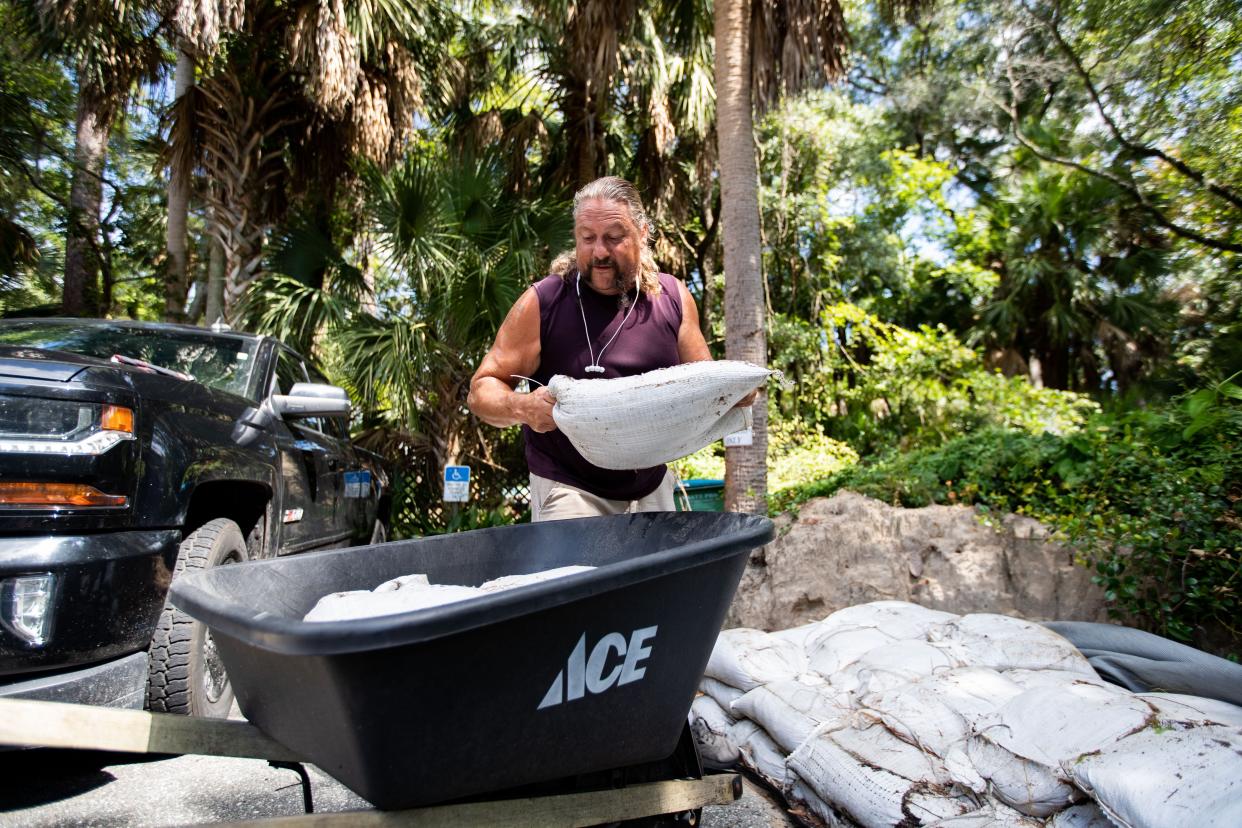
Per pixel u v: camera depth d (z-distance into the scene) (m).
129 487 2.43
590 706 1.43
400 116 8.26
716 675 3.03
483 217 8.09
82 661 2.28
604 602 1.36
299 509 3.89
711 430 1.95
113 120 10.23
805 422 11.53
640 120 10.23
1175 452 4.00
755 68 6.01
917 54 14.59
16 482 2.20
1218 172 6.87
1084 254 13.00
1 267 10.53
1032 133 12.32
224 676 2.98
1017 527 3.89
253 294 7.44
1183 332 8.16
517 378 2.39
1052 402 10.58
